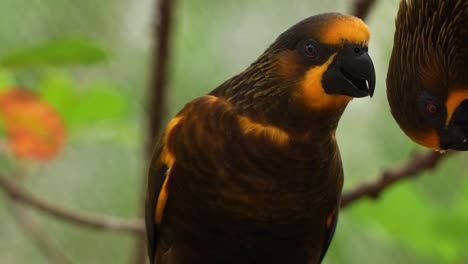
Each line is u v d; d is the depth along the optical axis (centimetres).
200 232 291
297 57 287
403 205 295
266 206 289
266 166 288
